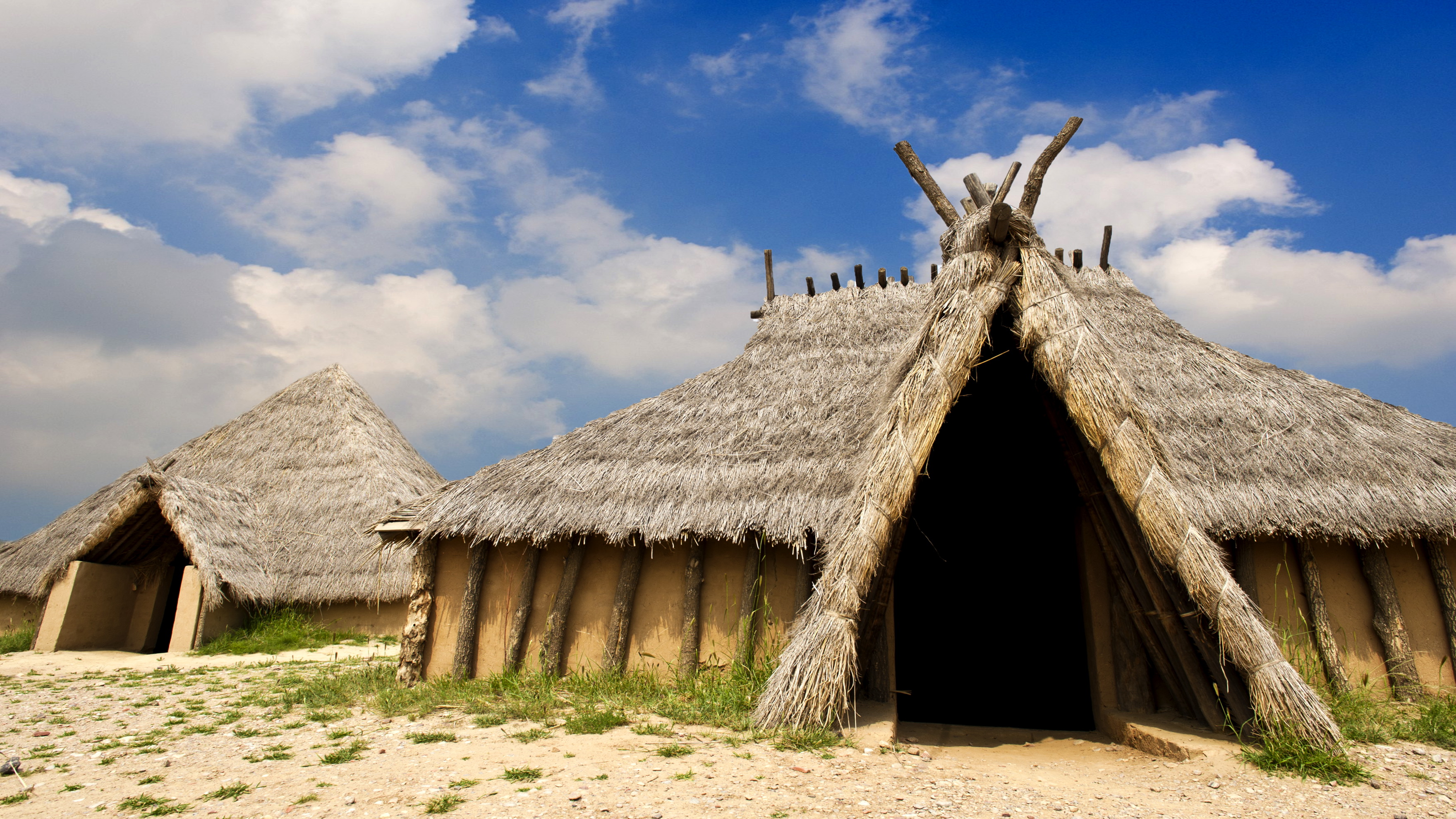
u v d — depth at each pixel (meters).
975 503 13.96
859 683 7.89
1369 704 7.59
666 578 9.31
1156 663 7.88
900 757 6.09
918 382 7.52
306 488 18.28
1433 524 8.33
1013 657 13.21
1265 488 8.70
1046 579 13.06
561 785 5.10
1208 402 9.93
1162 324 11.56
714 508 8.89
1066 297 7.86
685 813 4.57
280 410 20.61
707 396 10.95
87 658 13.74
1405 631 8.49
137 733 7.27
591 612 9.38
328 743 6.56
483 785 5.12
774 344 12.13
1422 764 5.90
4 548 19.17
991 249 8.31
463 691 8.62
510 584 9.67
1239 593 6.43
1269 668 6.14
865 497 7.14
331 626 16.11
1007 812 4.79
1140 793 5.38
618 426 10.52
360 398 21.25
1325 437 9.27
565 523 9.14
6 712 8.52
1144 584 7.75
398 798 4.91
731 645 8.83
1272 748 5.88
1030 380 9.53
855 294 13.05
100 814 4.81
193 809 4.83
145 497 15.53
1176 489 6.96
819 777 5.36
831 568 6.99
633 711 7.53
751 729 6.64
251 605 15.56
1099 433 7.23
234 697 9.33
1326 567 8.83
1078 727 9.44
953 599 13.95
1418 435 9.41
